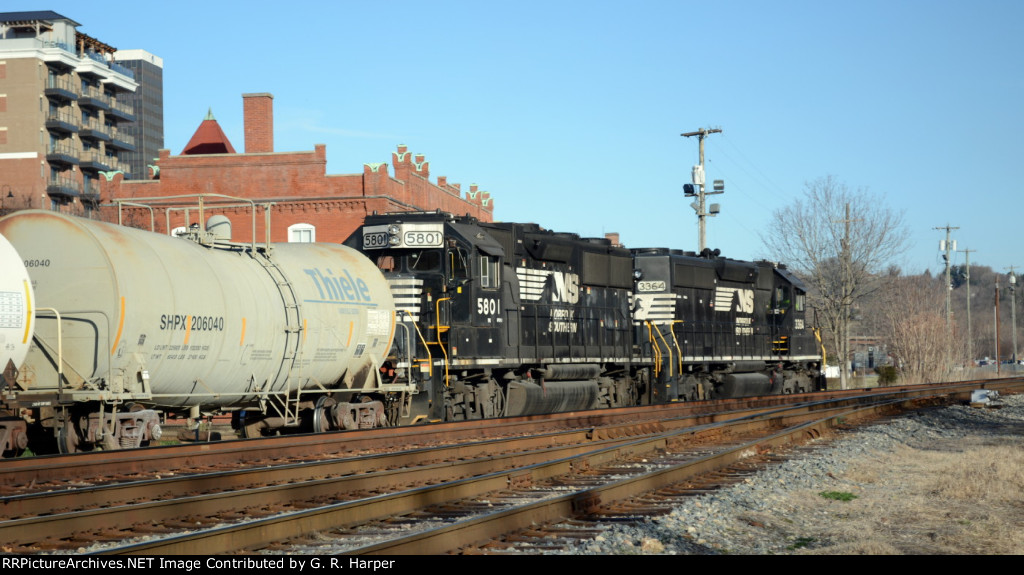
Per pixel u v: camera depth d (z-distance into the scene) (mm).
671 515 11797
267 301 18609
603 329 30828
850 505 13500
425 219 23375
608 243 31891
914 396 37969
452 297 23391
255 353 18297
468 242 23516
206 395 17688
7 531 9297
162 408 17422
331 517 10578
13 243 15852
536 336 26875
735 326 37656
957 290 193125
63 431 15289
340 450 17438
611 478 15195
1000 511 12859
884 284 68812
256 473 13477
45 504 10883
